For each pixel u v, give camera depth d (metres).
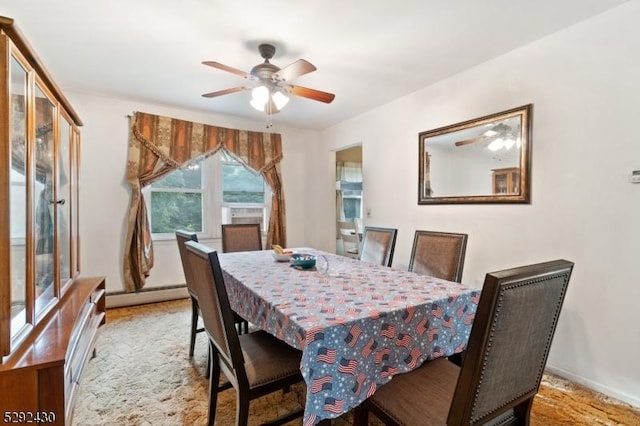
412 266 2.33
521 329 0.92
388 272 2.01
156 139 3.62
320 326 1.11
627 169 1.84
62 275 2.07
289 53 2.43
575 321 2.06
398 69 2.71
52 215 1.81
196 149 3.87
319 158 4.90
